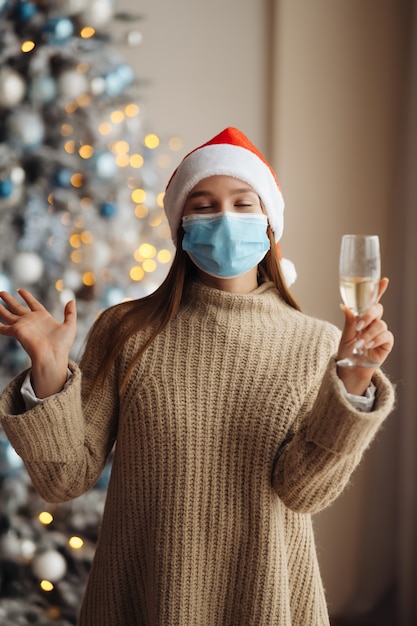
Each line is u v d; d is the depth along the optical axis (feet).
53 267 7.97
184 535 4.24
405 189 8.87
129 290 8.36
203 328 4.53
